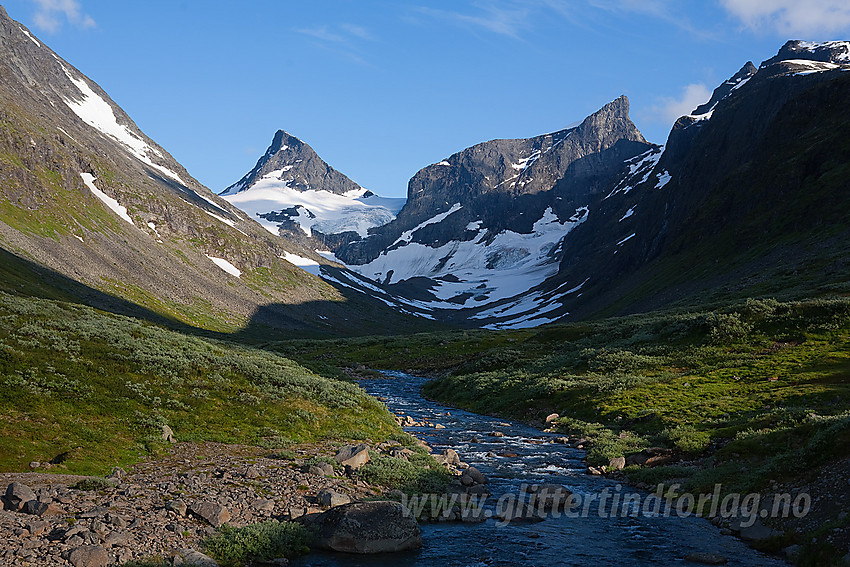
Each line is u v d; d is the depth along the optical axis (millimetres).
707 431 37562
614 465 34469
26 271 136625
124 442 30219
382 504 21828
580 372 65250
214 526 20812
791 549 20344
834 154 167750
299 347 135250
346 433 39125
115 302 152000
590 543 21984
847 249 117500
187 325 165625
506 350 91250
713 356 59094
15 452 25953
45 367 35438
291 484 26266
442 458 35031
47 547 17125
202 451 31250
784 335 59156
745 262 151500
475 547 21406
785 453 28750
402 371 104375
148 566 16984
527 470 34031
